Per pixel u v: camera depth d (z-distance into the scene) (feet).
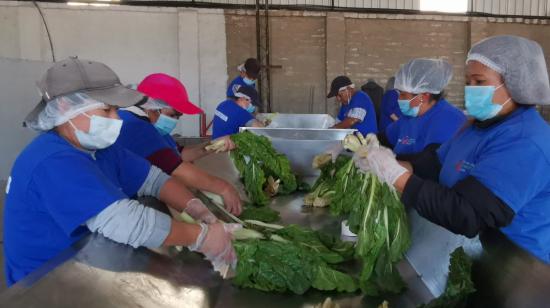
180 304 4.19
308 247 5.38
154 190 6.43
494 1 29.94
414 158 7.92
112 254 4.64
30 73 18.83
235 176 10.09
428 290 4.78
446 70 8.53
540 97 5.01
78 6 27.63
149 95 7.76
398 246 4.83
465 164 5.40
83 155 4.99
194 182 7.49
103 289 4.04
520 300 3.74
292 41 29.37
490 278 4.16
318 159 8.59
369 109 17.01
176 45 28.66
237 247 4.81
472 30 29.60
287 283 4.61
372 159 5.04
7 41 27.30
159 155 7.51
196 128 28.91
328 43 29.09
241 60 28.94
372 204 4.94
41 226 5.07
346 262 5.36
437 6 29.81
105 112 5.17
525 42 5.04
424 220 5.63
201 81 28.81
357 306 4.45
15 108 18.37
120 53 28.37
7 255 5.39
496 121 5.28
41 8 27.37
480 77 5.15
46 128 5.13
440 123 8.50
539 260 3.68
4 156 18.39
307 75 29.71
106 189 4.72
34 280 4.21
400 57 29.86
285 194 9.09
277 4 29.09
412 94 8.72
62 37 27.84
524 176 4.58
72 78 5.01
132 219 4.65
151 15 28.22
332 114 29.96
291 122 20.43
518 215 4.91
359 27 29.45
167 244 4.78
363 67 29.81
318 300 4.54
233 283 4.76
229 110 14.57
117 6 27.91
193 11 28.14
